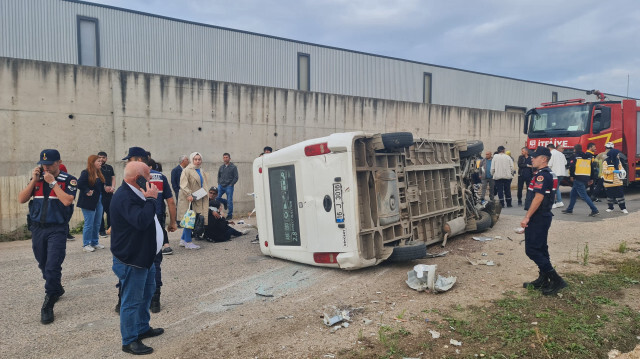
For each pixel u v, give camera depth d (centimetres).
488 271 584
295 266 651
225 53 1791
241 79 1819
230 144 1280
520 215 1024
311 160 610
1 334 415
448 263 634
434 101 2316
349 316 441
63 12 1518
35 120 1012
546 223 486
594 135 1284
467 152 876
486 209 905
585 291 486
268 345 379
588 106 1288
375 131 1602
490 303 462
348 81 2047
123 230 357
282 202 668
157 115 1160
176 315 461
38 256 473
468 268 603
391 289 523
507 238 777
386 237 640
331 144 578
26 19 1461
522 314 429
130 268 364
